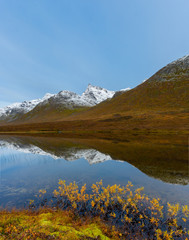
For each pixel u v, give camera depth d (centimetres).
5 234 525
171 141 3919
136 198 954
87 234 579
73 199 944
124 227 720
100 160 2272
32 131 10225
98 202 939
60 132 9075
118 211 869
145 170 1747
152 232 692
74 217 786
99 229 662
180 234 662
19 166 2098
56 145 3997
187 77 14588
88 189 1236
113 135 6188
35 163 2250
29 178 1566
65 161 2314
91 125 10588
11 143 4719
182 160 2130
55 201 1004
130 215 825
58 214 778
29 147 3800
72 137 6009
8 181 1475
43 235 509
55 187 1297
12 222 629
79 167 1959
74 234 542
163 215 827
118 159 2280
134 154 2555
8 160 2484
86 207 912
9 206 939
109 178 1520
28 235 506
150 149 2939
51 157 2616
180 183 1351
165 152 2641
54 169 1909
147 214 836
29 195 1121
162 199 1041
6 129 12269
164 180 1433
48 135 7500
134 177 1531
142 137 5053
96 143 4081
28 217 715
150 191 1184
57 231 555
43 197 1077
